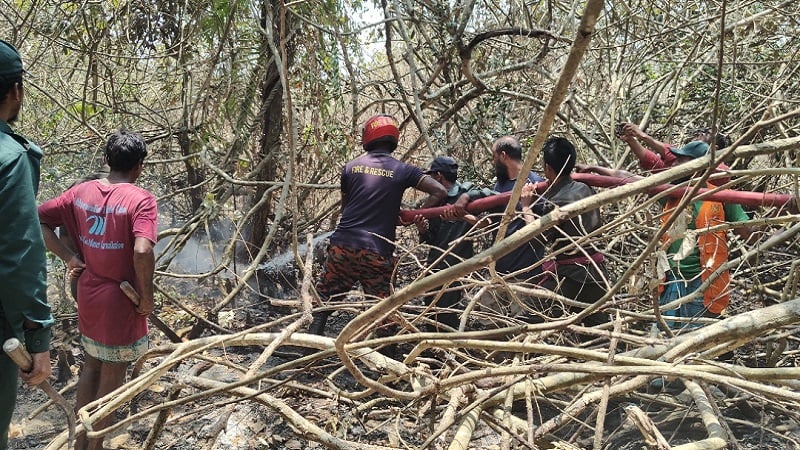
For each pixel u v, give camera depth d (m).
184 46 5.07
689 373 1.96
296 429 2.36
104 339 2.77
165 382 3.64
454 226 3.78
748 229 3.41
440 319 3.91
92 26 5.12
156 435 2.43
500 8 5.56
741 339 2.24
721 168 3.18
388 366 2.61
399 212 3.73
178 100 5.86
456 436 2.24
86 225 2.74
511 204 1.73
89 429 2.14
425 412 2.61
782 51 5.18
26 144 2.06
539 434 2.39
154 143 6.10
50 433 3.18
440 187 3.66
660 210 4.45
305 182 5.43
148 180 6.06
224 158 5.09
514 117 5.61
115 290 2.73
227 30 4.72
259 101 5.20
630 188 1.76
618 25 5.18
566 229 3.33
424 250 5.51
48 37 4.91
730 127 4.90
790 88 4.81
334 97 5.05
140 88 6.26
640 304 3.30
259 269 5.12
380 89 5.99
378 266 3.66
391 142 3.83
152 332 4.44
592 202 1.71
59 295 4.63
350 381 3.64
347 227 3.67
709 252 3.32
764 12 4.43
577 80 5.27
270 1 4.64
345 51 4.62
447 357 2.79
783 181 4.79
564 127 5.35
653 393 3.40
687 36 5.31
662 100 6.19
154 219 2.75
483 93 4.86
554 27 5.74
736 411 3.31
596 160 5.60
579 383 2.59
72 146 5.41
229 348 4.12
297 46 4.89
